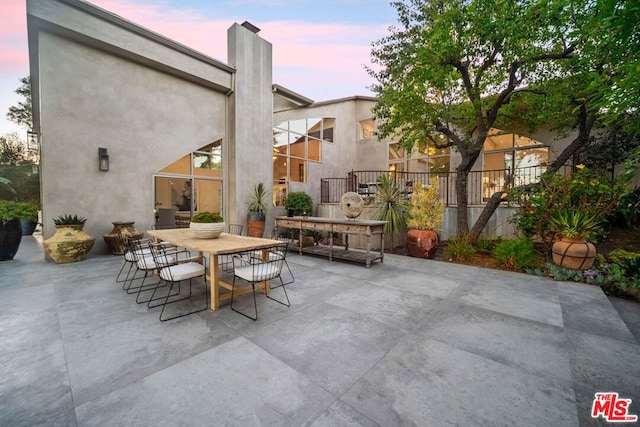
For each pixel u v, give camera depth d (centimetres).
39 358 200
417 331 251
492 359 206
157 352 211
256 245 321
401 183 916
